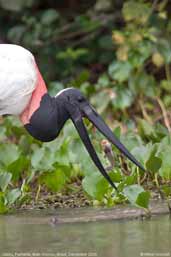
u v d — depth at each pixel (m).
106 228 9.12
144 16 15.80
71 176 11.69
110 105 15.47
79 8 18.59
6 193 10.42
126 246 8.33
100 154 11.34
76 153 11.51
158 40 15.84
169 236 8.65
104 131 10.21
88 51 17.81
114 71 15.45
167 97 15.20
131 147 11.87
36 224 9.48
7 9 16.92
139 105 15.55
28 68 10.38
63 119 10.42
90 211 9.99
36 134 10.54
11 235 8.98
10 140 13.94
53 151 11.61
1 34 18.11
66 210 10.19
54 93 15.23
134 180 10.59
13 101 10.40
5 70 10.32
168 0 17.42
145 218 9.59
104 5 17.20
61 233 8.96
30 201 10.84
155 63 15.70
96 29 17.67
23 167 11.64
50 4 18.64
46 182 10.91
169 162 10.77
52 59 17.61
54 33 17.52
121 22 17.77
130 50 15.55
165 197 10.55
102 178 10.13
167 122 14.49
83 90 15.36
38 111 10.41
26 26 17.39
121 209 9.95
